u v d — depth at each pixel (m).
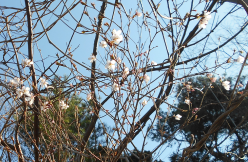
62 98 2.70
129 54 2.46
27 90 2.50
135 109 2.41
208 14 2.57
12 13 2.88
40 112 2.62
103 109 2.50
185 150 2.37
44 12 2.77
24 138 2.90
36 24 2.82
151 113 2.85
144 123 2.85
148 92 2.46
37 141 2.65
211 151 2.53
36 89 2.53
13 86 2.55
